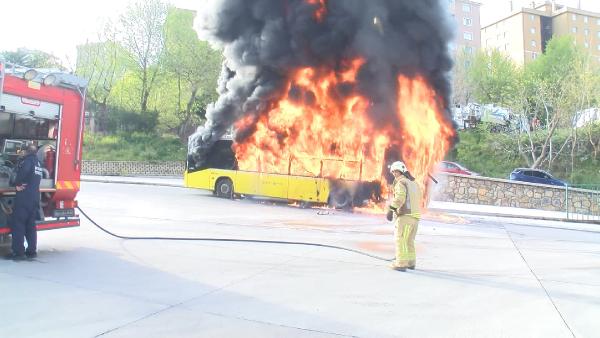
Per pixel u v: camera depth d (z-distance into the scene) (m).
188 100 39.28
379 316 4.93
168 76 38.97
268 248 8.76
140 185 26.52
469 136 37.19
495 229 14.12
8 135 7.99
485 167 34.34
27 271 6.31
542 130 34.66
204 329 4.33
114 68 39.22
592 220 18.95
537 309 5.41
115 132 38.25
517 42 85.31
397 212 7.35
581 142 33.75
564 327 4.77
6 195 7.30
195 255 7.79
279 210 16.53
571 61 38.06
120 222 11.49
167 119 38.91
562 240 12.38
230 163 19.95
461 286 6.42
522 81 37.50
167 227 10.98
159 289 5.64
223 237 9.86
